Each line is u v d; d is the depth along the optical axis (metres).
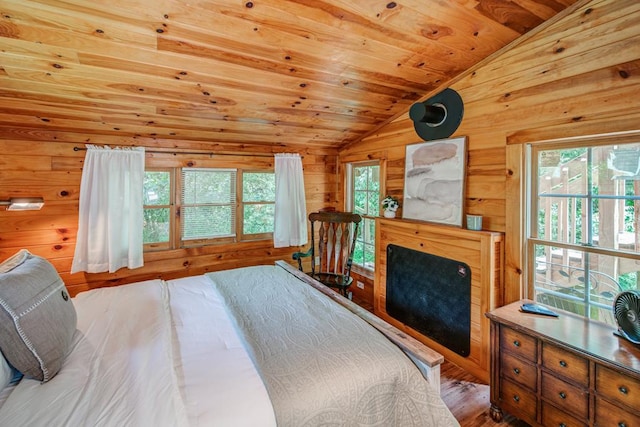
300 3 1.50
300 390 1.13
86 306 1.75
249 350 1.35
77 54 1.71
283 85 2.27
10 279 1.16
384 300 3.01
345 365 1.27
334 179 4.02
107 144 2.77
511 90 2.01
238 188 3.46
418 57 2.05
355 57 1.99
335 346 1.39
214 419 0.97
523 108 1.95
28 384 1.11
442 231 2.35
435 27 1.76
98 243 2.67
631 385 1.23
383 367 1.29
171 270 3.12
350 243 3.55
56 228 2.63
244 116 2.72
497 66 2.08
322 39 1.79
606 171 1.65
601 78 1.60
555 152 1.87
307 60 1.98
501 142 2.08
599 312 1.70
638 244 1.54
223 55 1.85
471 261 2.17
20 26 1.48
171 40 1.67
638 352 1.33
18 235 2.51
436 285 2.44
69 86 2.00
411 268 2.68
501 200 2.09
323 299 1.94
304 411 1.07
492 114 2.13
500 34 1.88
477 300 2.13
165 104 2.35
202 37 1.67
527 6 1.66
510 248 2.03
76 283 2.72
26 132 2.49
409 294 2.71
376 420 1.20
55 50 1.67
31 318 1.13
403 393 1.28
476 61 2.16
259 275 2.42
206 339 1.44
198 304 1.84
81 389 1.07
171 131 2.86
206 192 3.29
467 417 1.80
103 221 2.69
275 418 1.02
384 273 3.00
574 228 1.79
